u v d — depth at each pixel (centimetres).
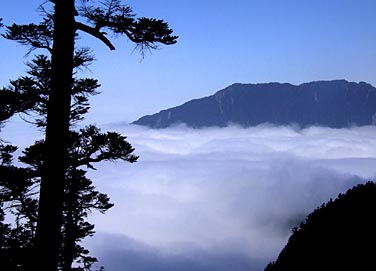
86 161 1170
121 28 923
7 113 1110
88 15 916
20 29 1131
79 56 1373
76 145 1243
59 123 846
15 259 1287
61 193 859
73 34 870
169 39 943
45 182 846
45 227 841
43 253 838
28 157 1314
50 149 841
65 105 853
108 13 916
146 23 901
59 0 848
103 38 922
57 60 848
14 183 1220
